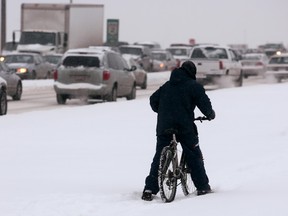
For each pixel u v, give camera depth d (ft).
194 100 85.05
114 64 240.32
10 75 245.65
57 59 406.00
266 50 618.03
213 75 301.63
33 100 256.11
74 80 232.53
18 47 419.13
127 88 251.60
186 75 85.81
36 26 424.87
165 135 84.69
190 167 85.40
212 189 87.15
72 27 424.46
